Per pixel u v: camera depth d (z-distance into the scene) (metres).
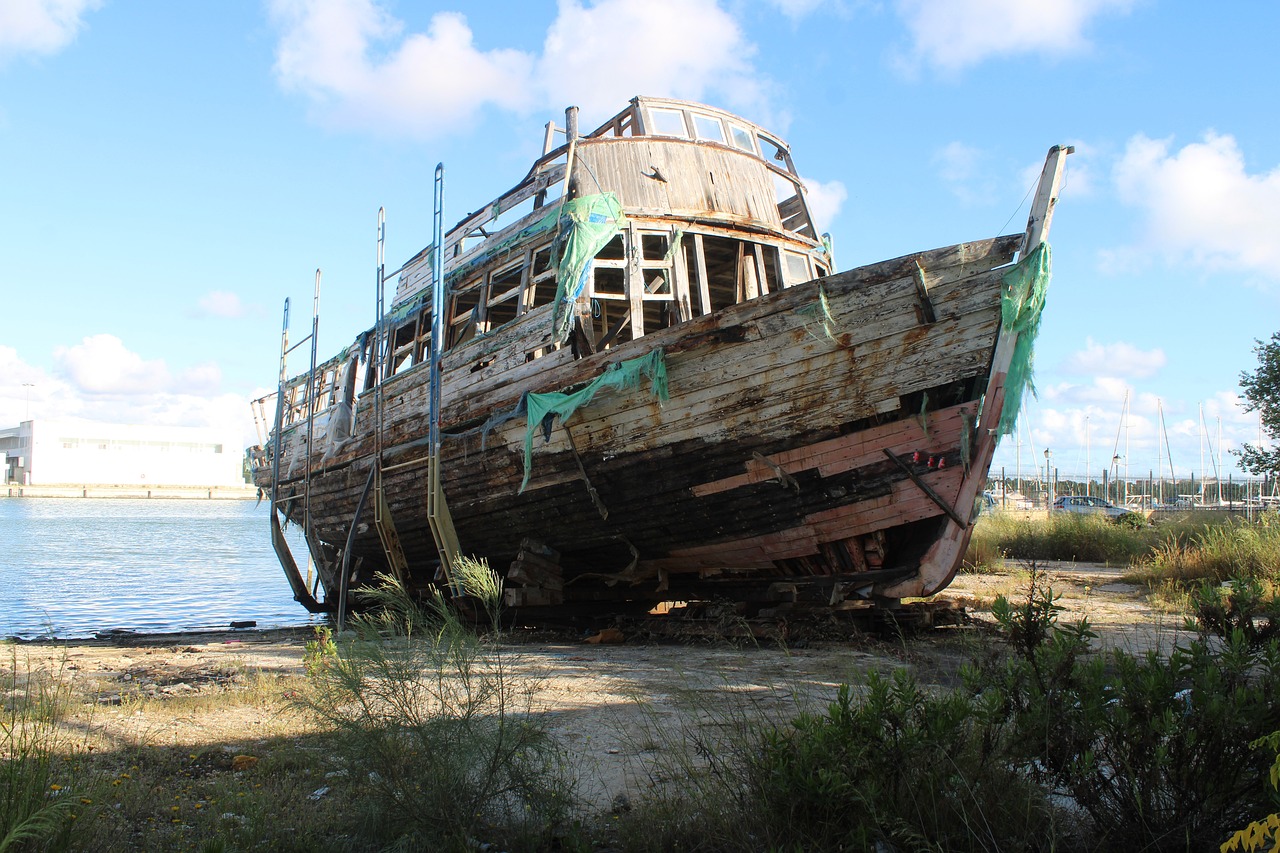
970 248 8.02
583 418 10.24
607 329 14.78
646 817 3.47
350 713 3.99
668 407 9.60
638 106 11.77
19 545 33.44
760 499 9.49
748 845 3.16
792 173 13.54
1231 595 3.67
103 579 22.55
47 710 5.03
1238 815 3.02
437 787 3.44
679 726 5.28
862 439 8.79
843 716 3.28
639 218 10.95
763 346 8.92
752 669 7.45
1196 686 3.15
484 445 11.14
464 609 11.12
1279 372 17.09
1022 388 8.10
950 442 8.46
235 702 6.35
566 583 11.64
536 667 7.61
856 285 8.38
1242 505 39.06
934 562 8.66
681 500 9.98
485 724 3.86
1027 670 3.45
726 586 10.55
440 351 11.84
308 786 4.20
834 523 9.24
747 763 3.57
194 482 108.69
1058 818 3.28
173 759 4.80
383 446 13.55
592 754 4.74
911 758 3.19
